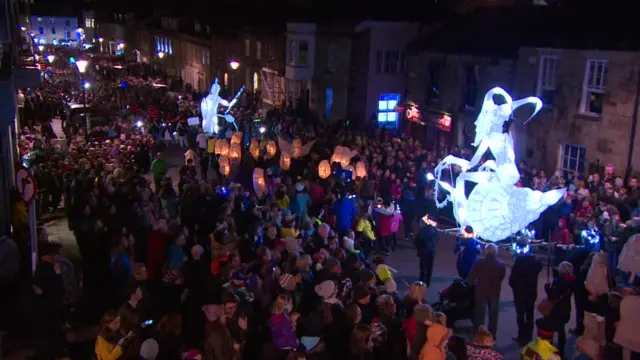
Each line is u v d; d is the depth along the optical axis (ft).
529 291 39.34
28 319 31.71
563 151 78.23
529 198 50.08
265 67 155.74
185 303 33.86
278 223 44.98
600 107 74.08
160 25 242.78
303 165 71.92
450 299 40.45
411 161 73.61
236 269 35.45
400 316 34.60
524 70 81.82
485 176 53.11
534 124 80.84
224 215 45.91
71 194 57.11
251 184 69.87
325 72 130.82
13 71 45.60
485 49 89.92
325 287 31.01
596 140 73.51
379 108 123.34
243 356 29.94
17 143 69.10
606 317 32.94
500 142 53.01
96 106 118.93
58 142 88.79
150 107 120.57
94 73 201.57
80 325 38.45
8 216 47.93
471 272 38.88
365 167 67.26
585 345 31.04
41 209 66.13
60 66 218.18
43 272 32.14
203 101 101.76
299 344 29.43
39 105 115.14
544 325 34.30
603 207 54.95
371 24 118.93
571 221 56.90
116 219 48.29
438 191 67.72
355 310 29.58
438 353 27.09
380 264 38.42
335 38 127.34
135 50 273.75
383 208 56.65
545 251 58.85
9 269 40.55
